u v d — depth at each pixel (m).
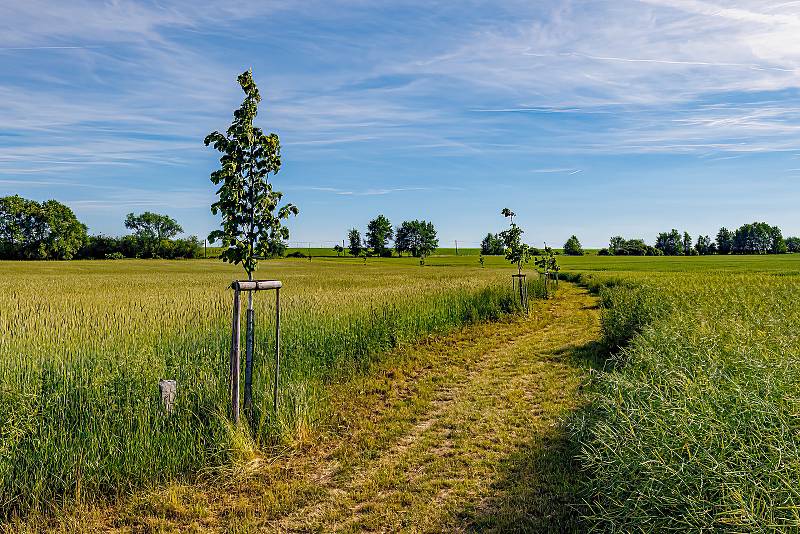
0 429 5.30
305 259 106.62
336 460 6.57
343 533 4.92
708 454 3.32
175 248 113.62
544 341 14.19
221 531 5.00
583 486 5.28
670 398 4.28
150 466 5.77
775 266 62.72
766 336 6.44
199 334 9.81
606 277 30.89
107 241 109.62
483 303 18.44
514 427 7.45
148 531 4.97
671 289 15.82
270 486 5.86
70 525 4.94
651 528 3.38
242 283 6.66
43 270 55.09
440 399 9.09
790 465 3.00
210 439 6.31
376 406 8.69
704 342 6.17
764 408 3.58
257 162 6.86
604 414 5.34
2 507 5.03
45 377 6.48
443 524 5.01
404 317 13.46
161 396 6.51
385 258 115.38
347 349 10.94
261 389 7.48
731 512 2.88
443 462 6.35
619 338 11.54
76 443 5.61
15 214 91.94
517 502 5.26
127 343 8.52
